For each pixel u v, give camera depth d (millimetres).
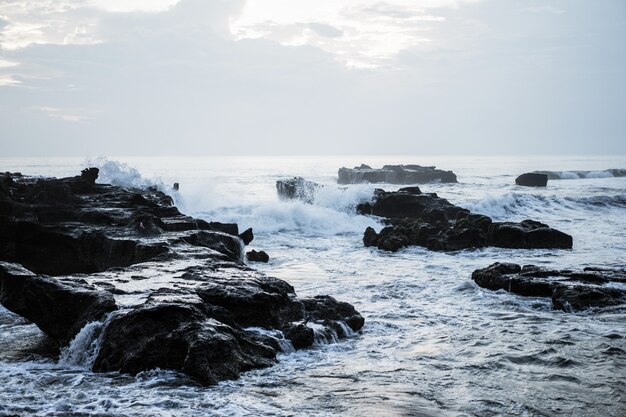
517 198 39969
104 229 19625
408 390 9398
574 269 19047
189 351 9727
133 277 13719
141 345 10133
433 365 10641
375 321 13828
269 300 12328
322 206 35500
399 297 16469
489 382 9773
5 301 11812
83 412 8234
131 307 10984
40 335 12484
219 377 9609
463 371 10305
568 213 38375
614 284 16094
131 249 17828
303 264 22359
